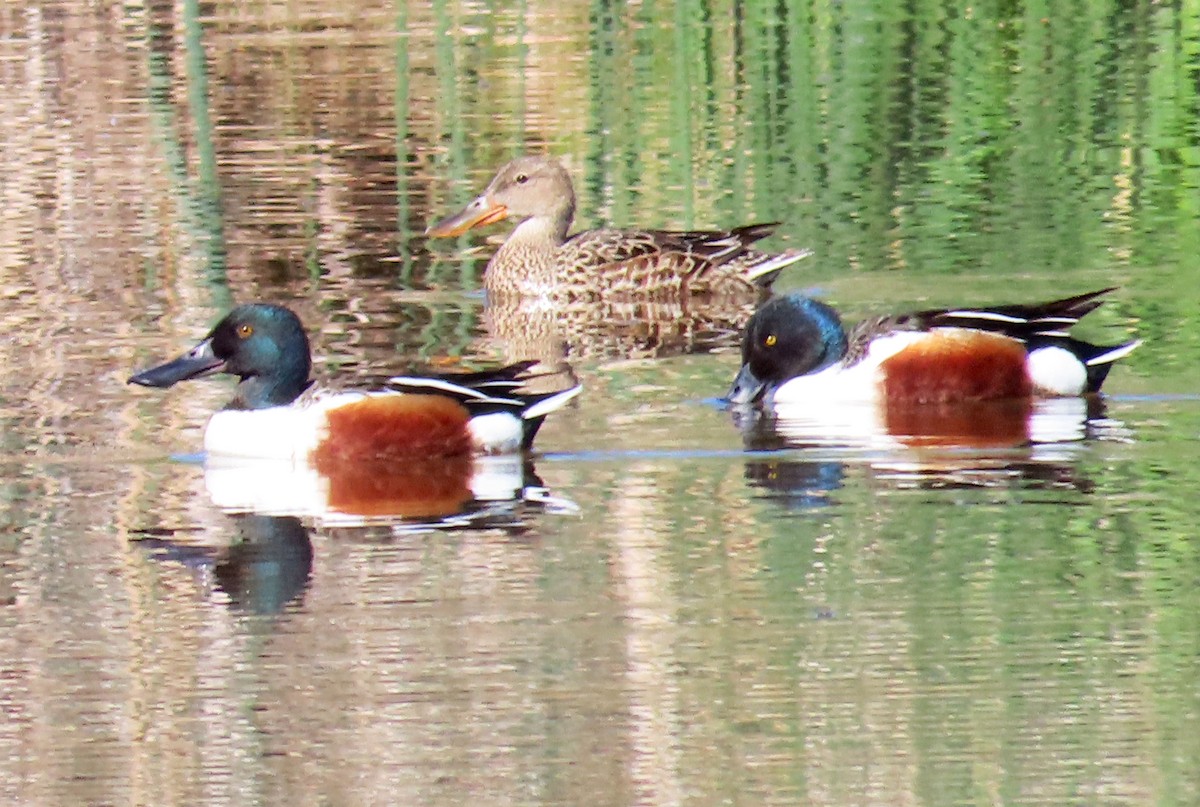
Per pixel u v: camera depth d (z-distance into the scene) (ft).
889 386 50.42
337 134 82.17
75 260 66.80
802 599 36.58
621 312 64.75
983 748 30.45
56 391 52.49
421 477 45.24
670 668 33.60
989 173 75.51
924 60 90.63
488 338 59.31
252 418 46.80
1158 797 28.68
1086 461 44.68
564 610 36.37
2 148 80.33
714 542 39.78
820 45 93.81
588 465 45.73
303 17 102.53
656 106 85.61
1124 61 89.15
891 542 39.45
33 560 39.75
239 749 31.35
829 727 31.32
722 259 65.92
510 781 29.99
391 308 62.75
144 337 57.82
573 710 32.27
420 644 34.94
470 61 92.63
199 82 89.56
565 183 69.26
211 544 40.50
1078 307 52.16
